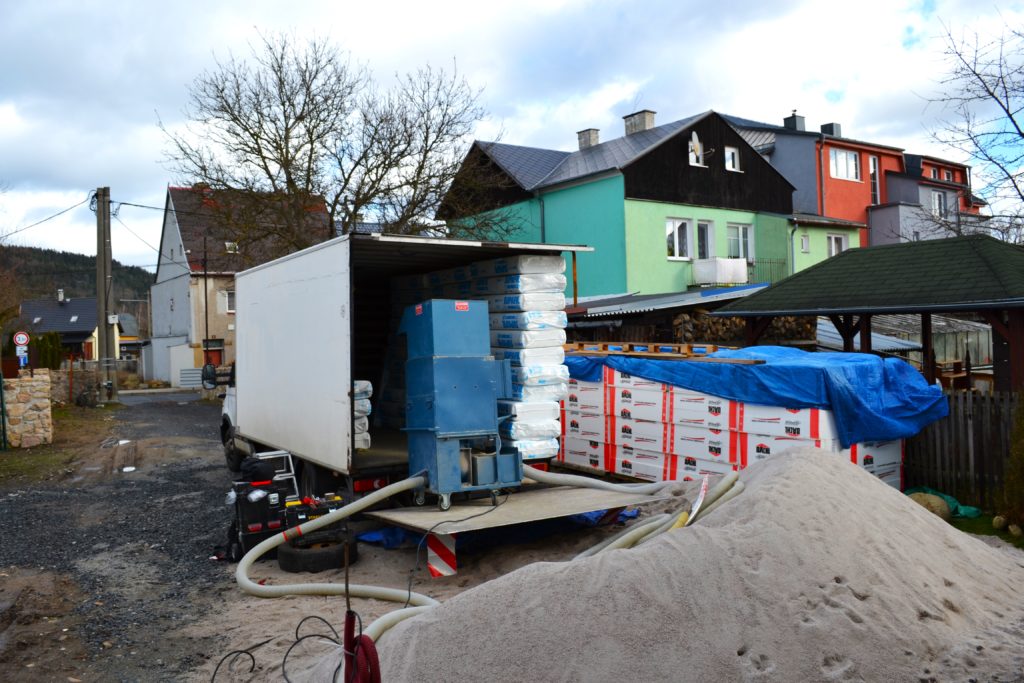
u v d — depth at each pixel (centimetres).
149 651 529
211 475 1225
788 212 2859
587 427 1102
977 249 1195
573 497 754
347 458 748
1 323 2197
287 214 1995
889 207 3269
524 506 714
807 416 811
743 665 401
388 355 1102
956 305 1055
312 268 836
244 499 734
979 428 851
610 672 394
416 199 2052
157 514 949
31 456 1443
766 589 445
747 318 1370
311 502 748
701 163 2580
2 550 798
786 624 425
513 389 791
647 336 1902
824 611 438
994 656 428
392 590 591
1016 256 1150
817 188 3200
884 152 3441
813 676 399
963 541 588
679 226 2548
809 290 1328
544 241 2619
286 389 923
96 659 516
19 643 540
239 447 1214
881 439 835
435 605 511
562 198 2564
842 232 3092
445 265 918
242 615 593
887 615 447
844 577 469
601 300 2227
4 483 1187
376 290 1116
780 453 685
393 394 1077
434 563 667
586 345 1147
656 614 421
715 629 418
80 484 1175
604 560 462
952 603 484
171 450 1492
